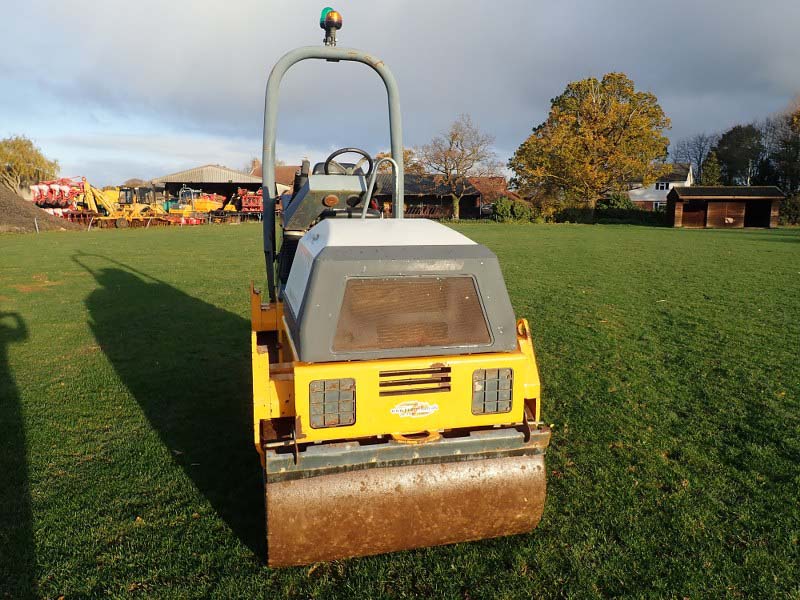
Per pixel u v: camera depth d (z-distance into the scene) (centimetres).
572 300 1191
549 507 404
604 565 340
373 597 312
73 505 407
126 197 5022
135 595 316
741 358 759
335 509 304
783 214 4856
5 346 833
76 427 543
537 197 5328
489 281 315
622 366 732
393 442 302
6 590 319
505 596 314
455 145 5881
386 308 303
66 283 1410
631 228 4212
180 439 518
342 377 292
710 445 502
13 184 6606
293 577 329
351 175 475
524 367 319
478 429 326
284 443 293
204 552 354
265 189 496
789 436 516
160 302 1172
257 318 481
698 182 8338
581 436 523
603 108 5138
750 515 392
